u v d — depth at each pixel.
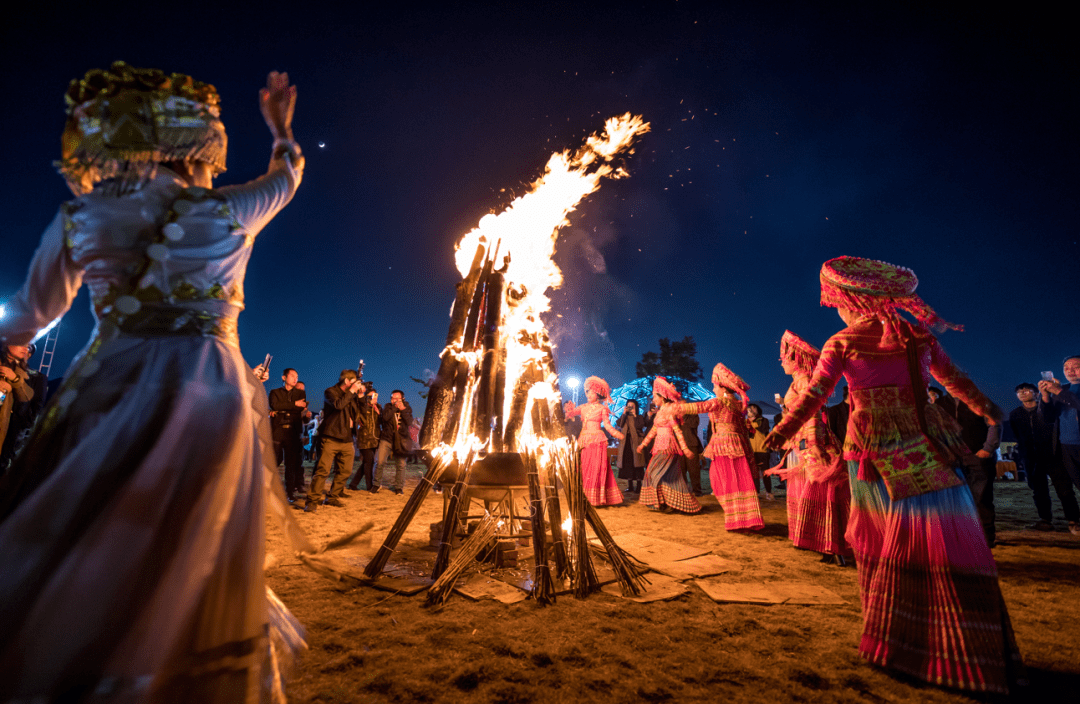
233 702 1.19
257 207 1.62
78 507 1.16
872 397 2.68
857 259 2.91
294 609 3.21
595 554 4.55
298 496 8.50
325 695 2.21
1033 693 2.35
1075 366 6.29
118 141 1.45
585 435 8.78
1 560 1.10
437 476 4.06
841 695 2.31
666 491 7.86
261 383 1.66
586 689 2.33
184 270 1.44
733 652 2.74
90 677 1.04
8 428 5.93
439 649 2.69
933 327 2.75
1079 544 5.74
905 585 2.51
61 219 1.45
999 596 2.36
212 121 1.61
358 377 7.78
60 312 1.55
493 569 4.12
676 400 8.18
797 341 5.30
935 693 2.34
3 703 0.99
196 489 1.25
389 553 3.84
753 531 6.35
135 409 1.27
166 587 1.14
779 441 2.70
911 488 2.52
